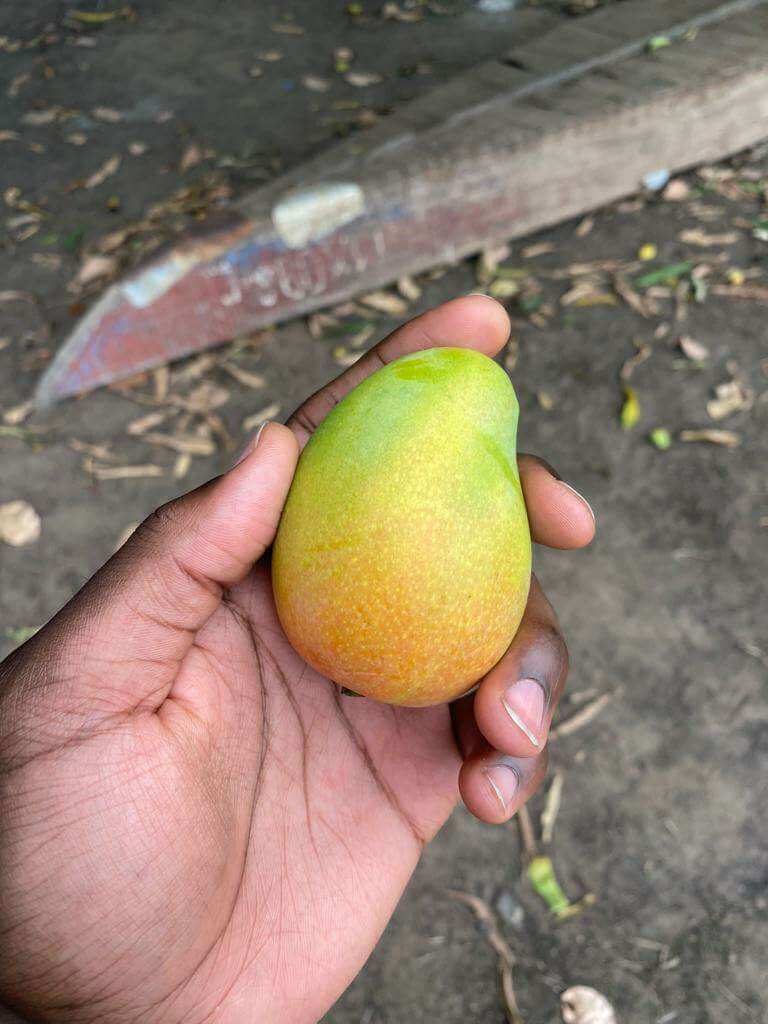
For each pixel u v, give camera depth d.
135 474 0.55
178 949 0.20
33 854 0.18
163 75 0.95
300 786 0.23
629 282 0.65
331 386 0.27
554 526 0.23
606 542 0.50
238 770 0.22
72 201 0.78
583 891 0.39
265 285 0.60
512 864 0.40
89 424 0.58
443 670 0.19
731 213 0.70
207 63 0.96
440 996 0.37
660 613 0.47
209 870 0.20
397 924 0.38
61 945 0.19
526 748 0.21
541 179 0.65
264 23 1.02
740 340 0.60
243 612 0.24
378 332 0.62
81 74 0.96
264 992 0.21
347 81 0.91
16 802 0.19
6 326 0.66
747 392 0.57
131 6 1.08
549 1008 0.36
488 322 0.25
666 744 0.43
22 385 0.61
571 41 0.76
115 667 0.20
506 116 0.66
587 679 0.45
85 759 0.19
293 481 0.21
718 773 0.42
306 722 0.24
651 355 0.59
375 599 0.19
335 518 0.19
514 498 0.20
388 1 1.04
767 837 0.40
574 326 0.62
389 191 0.60
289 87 0.91
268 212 0.58
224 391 0.59
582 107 0.65
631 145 0.67
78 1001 0.19
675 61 0.71
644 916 0.38
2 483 0.55
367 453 0.19
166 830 0.19
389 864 0.24
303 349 0.62
